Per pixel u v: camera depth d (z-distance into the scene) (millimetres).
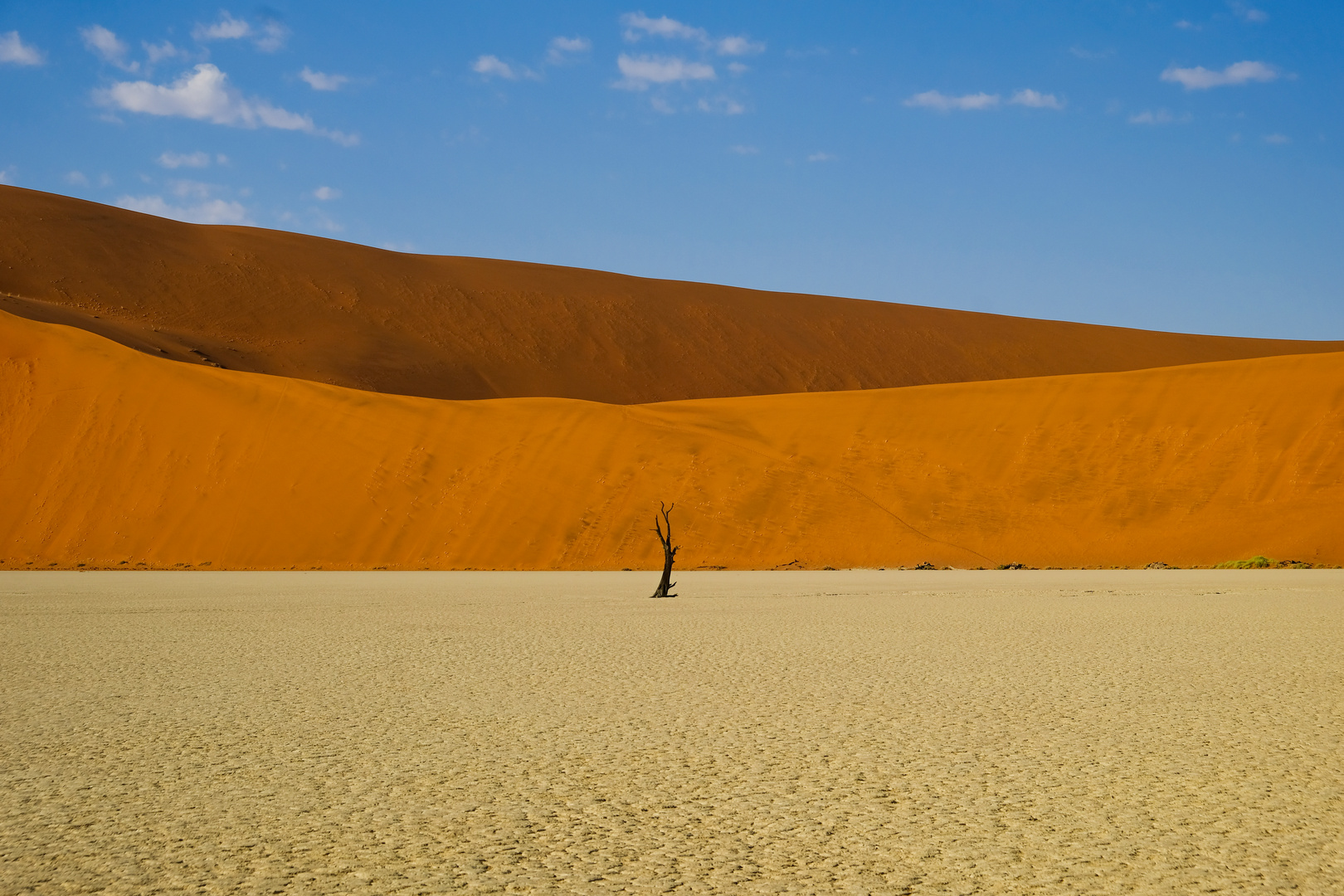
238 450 55938
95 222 114375
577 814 7805
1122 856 6805
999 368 122812
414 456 56812
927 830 7355
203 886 6289
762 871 6551
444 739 10438
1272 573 42000
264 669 15531
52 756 9742
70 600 29906
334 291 113375
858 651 17297
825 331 126250
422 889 6234
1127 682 13875
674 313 124312
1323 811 7789
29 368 60000
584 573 46156
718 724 11125
